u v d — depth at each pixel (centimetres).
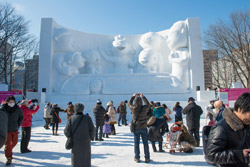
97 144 604
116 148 553
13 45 2162
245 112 163
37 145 600
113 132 765
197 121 556
